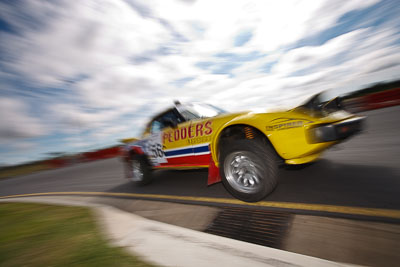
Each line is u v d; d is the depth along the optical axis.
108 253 1.36
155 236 1.56
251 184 1.97
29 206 3.35
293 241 1.36
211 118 2.32
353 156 3.05
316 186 2.19
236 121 1.96
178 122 2.80
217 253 1.25
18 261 1.44
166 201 2.60
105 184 4.70
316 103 1.87
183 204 2.38
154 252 1.33
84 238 1.66
